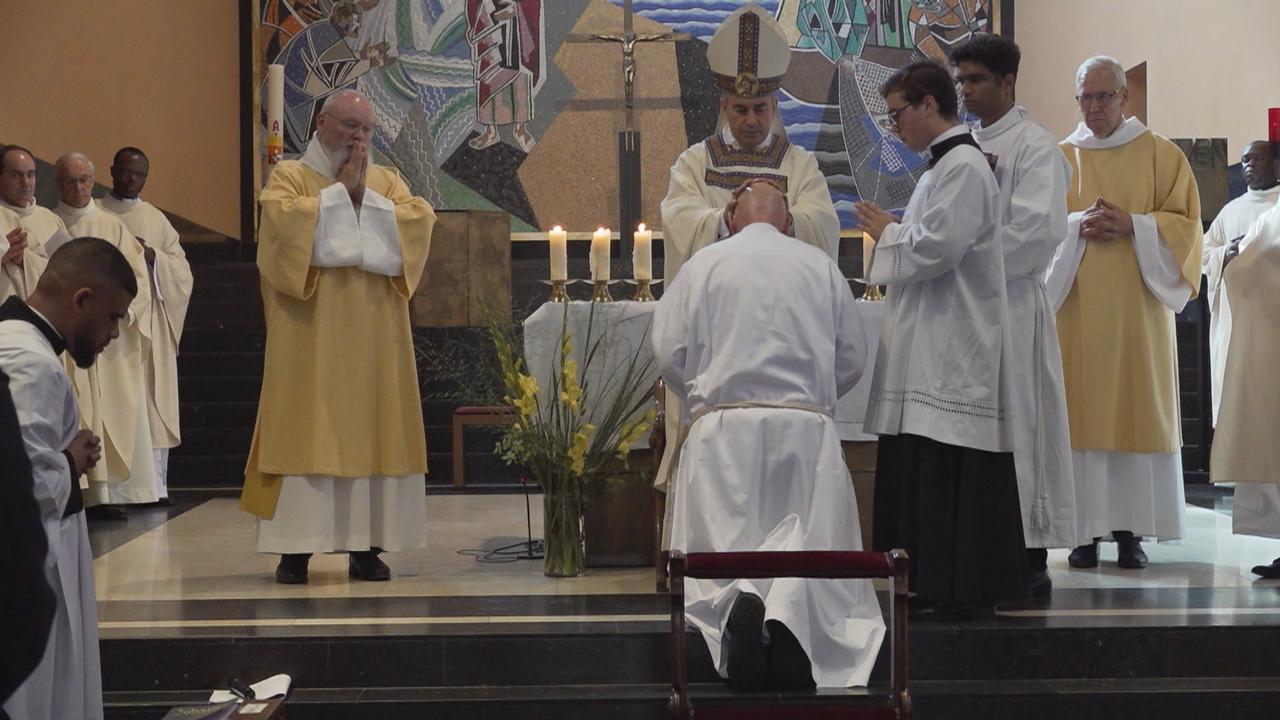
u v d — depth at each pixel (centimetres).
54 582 357
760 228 493
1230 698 451
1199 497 821
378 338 564
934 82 489
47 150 867
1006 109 530
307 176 565
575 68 1179
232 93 1191
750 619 430
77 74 920
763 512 464
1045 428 511
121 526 742
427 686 459
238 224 1198
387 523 560
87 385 746
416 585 552
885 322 500
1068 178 528
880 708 346
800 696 437
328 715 441
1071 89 1193
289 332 556
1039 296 517
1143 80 1157
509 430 580
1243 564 594
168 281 836
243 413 964
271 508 550
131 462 778
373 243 554
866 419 504
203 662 459
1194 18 1023
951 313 483
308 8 1181
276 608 506
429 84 1177
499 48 1179
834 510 460
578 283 1084
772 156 582
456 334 1003
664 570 470
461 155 1177
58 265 357
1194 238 586
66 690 366
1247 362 573
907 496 483
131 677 459
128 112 1003
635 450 589
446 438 955
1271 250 567
